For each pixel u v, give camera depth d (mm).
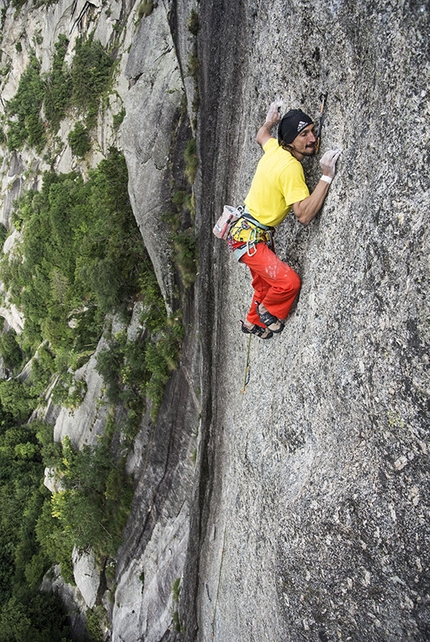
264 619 7086
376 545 4578
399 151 4082
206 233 11156
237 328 9508
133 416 17312
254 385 8180
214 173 10258
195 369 13750
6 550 26938
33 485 28609
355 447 4879
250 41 7449
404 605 4480
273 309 6227
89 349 22562
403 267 4133
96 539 18203
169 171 13891
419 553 4234
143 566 17047
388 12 4004
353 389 4867
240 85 8297
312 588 5348
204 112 10344
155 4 15562
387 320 4340
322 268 5465
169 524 15805
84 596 20406
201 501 12164
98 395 19969
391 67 4059
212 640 10445
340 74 4859
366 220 4555
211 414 11727
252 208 5625
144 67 15227
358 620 4965
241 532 8453
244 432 8344
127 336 17875
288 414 6371
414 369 4070
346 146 4859
